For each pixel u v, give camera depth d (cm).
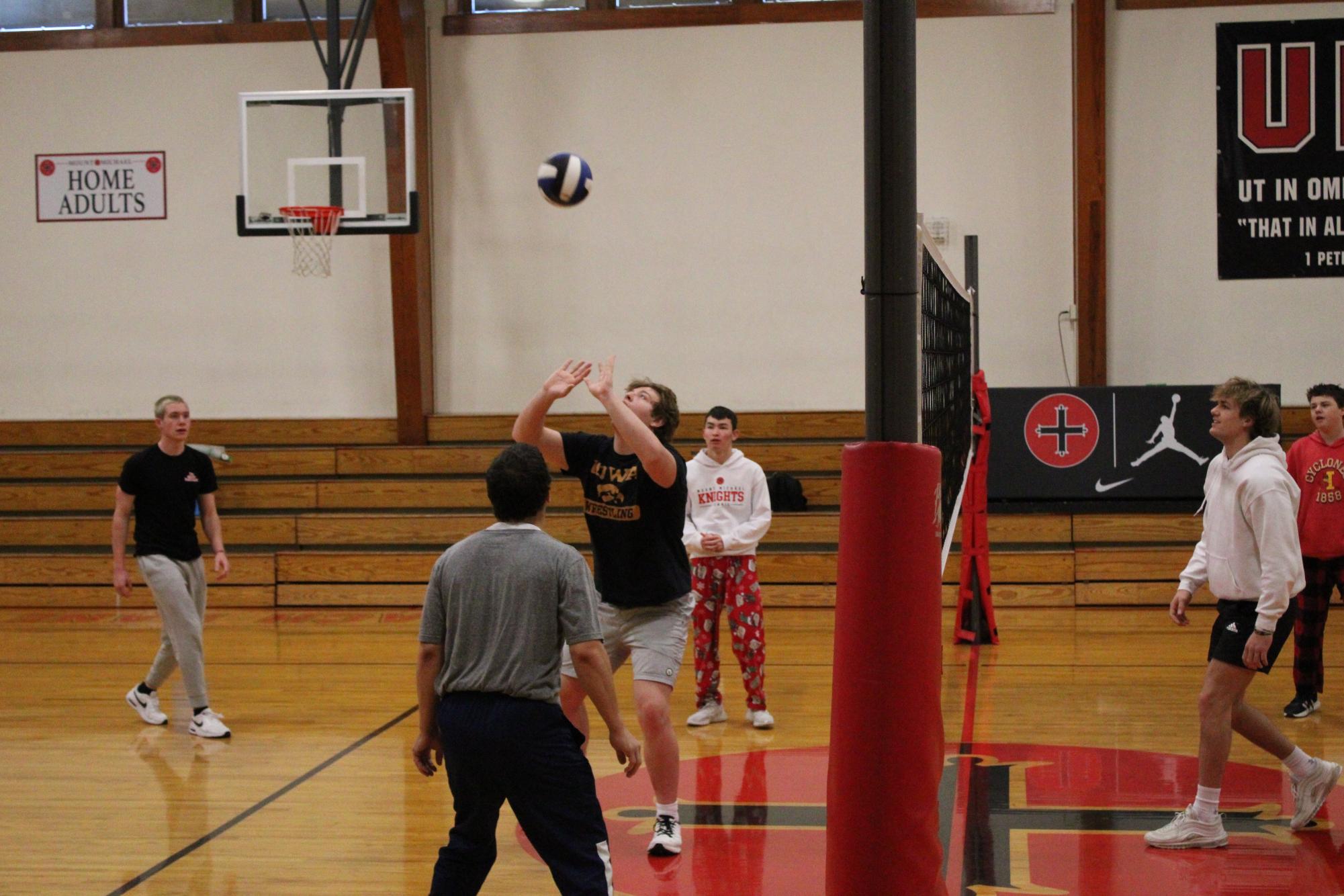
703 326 1177
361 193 1034
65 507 1132
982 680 739
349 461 1143
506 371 1195
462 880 298
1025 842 426
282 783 531
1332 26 1108
